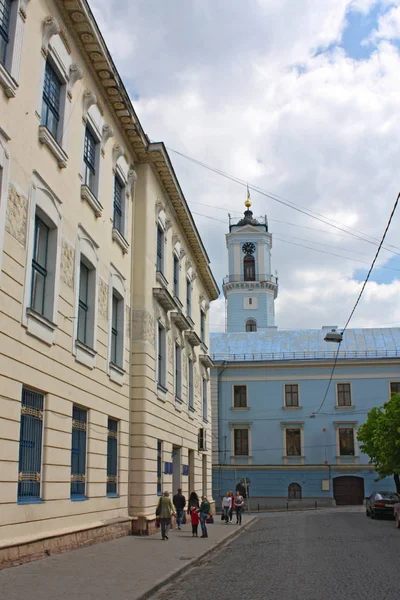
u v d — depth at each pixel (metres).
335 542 19.50
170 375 26.28
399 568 13.30
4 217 11.91
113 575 11.72
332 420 53.94
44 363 13.73
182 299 29.92
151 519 21.12
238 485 53.16
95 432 17.25
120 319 20.80
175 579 12.33
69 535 14.91
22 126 12.95
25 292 12.77
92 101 17.67
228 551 17.77
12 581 10.36
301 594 10.15
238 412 54.84
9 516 11.79
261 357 56.81
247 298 76.62
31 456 13.19
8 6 12.77
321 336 59.72
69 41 16.02
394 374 54.38
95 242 17.84
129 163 22.28
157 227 25.05
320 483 52.59
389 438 38.06
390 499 33.19
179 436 27.95
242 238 78.94
